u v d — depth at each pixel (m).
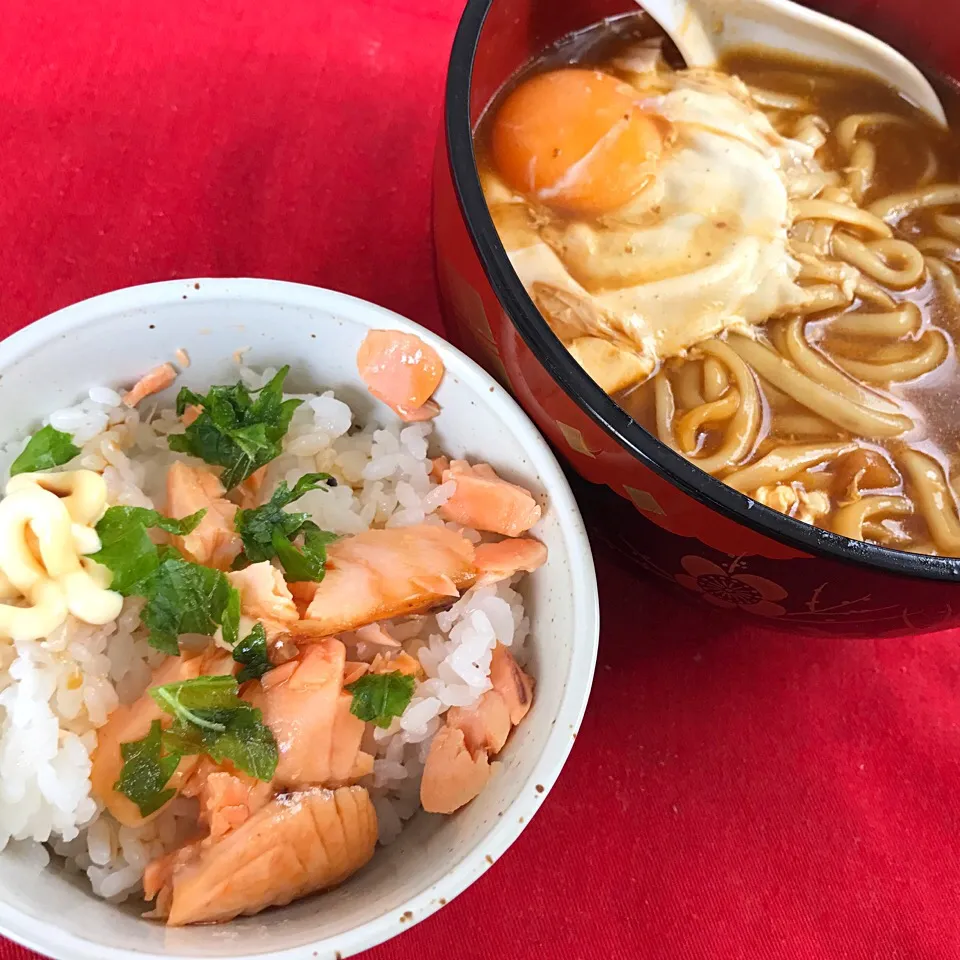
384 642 0.21
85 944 0.16
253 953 0.16
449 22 0.31
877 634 0.21
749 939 0.22
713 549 0.19
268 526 0.20
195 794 0.19
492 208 0.24
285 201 0.28
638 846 0.23
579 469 0.20
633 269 0.23
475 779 0.20
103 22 0.28
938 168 0.26
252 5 0.29
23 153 0.27
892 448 0.22
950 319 0.24
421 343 0.21
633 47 0.27
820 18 0.26
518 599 0.22
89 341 0.20
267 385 0.22
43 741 0.18
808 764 0.24
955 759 0.24
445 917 0.22
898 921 0.23
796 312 0.23
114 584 0.19
